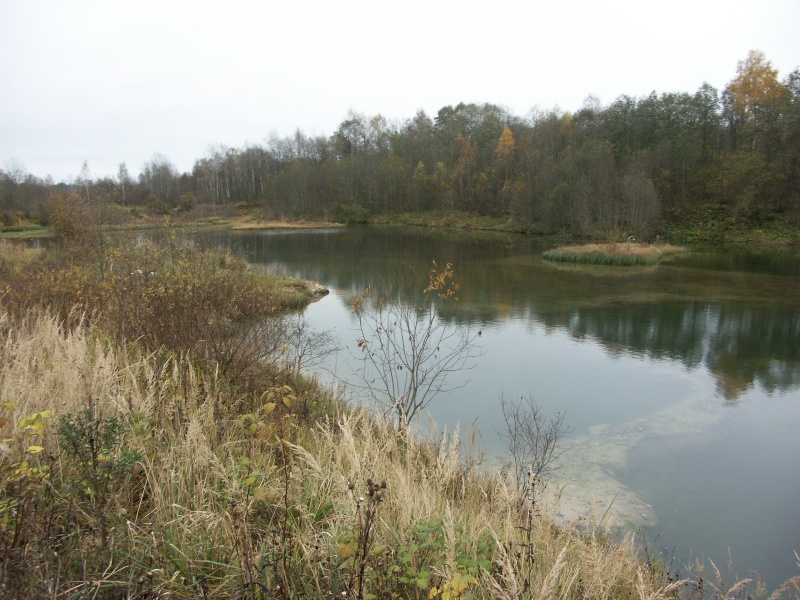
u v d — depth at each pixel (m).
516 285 23.23
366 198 75.69
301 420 5.22
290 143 97.56
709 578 4.88
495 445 7.41
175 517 2.78
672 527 5.90
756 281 24.56
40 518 2.42
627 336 14.83
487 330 15.06
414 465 4.22
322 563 2.46
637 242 39.28
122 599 2.19
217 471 3.07
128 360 5.37
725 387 10.82
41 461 2.96
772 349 13.66
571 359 12.59
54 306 7.76
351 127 95.69
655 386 10.78
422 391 9.52
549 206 49.53
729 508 6.36
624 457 7.61
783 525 6.00
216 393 4.74
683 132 54.75
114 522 2.52
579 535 4.50
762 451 7.96
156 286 8.13
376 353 11.09
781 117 45.59
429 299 15.81
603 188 43.97
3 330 5.81
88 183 31.83
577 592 2.74
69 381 3.92
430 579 2.40
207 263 11.96
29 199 51.06
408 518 2.84
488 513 3.78
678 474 7.18
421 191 71.31
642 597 2.92
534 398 9.85
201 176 88.56
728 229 44.34
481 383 10.50
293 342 9.92
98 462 2.74
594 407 9.55
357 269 27.53
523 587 2.38
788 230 41.94
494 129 78.50
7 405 2.46
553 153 61.00
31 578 1.96
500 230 56.34
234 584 2.37
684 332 15.33
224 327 7.26
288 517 2.87
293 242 43.94
